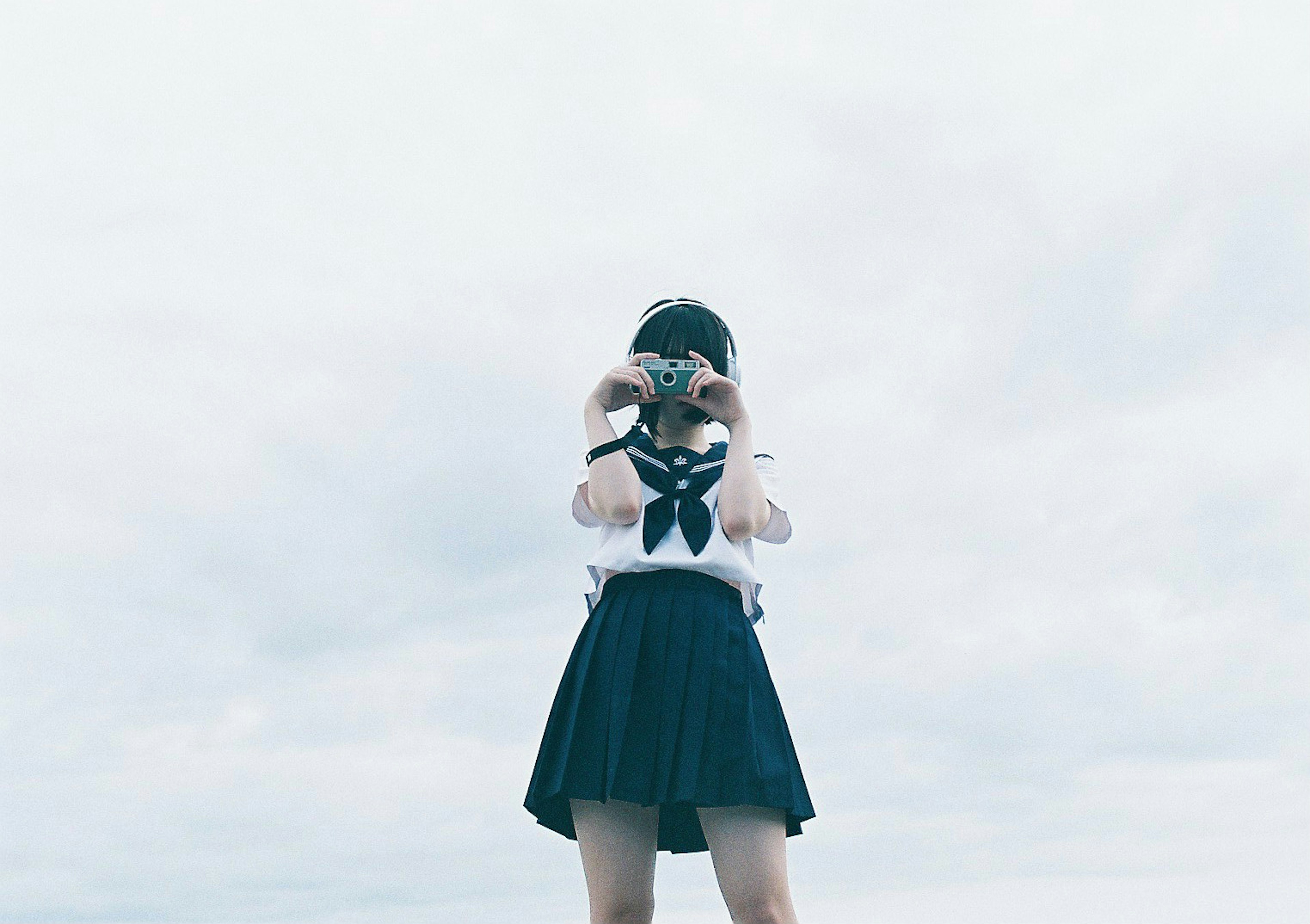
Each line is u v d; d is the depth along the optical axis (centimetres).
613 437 220
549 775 210
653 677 207
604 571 223
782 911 201
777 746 207
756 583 222
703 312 236
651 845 208
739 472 216
